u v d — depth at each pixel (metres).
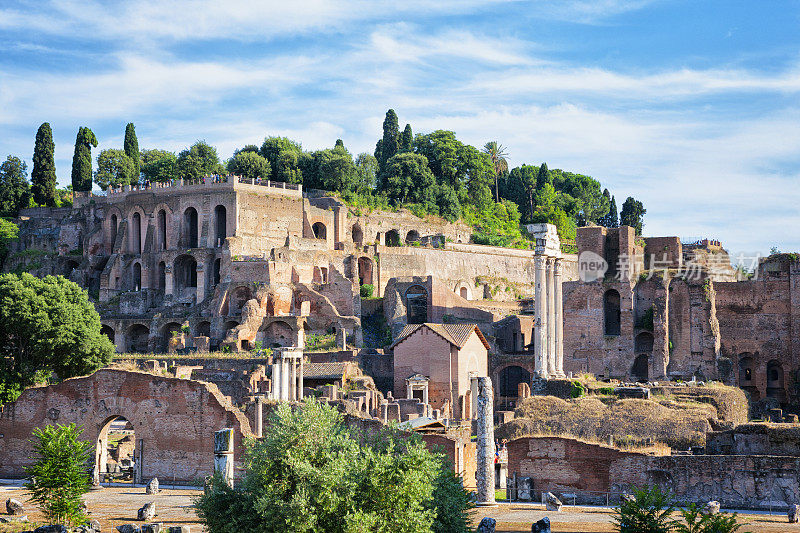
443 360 118.00
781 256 120.75
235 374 112.06
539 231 110.31
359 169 192.00
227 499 51.03
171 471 79.12
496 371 126.25
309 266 146.50
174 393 79.69
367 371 124.06
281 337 135.88
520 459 73.31
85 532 53.34
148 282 156.25
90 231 168.38
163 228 159.88
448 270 165.50
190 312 145.12
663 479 68.62
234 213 151.00
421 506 49.31
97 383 82.31
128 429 116.44
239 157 180.75
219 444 56.94
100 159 193.25
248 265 141.88
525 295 177.00
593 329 119.75
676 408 83.69
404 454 51.44
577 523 57.97
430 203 186.38
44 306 101.50
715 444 75.94
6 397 94.19
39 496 56.34
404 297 141.00
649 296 119.19
